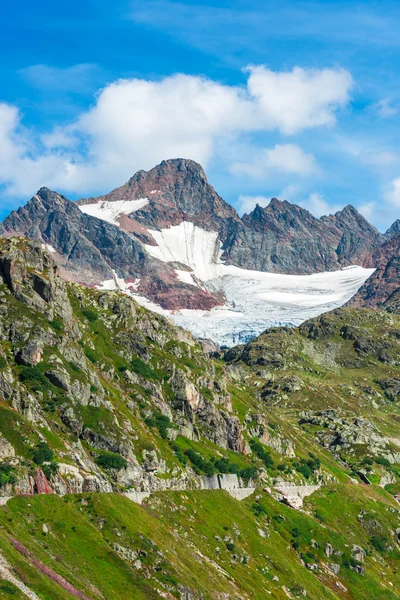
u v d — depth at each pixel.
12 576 175.38
